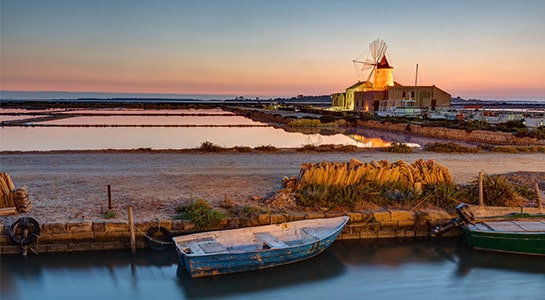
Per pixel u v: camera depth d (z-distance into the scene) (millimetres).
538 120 41781
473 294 9445
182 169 18250
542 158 22750
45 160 20125
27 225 10414
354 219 12062
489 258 11133
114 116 66375
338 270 10453
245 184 15398
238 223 11469
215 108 111438
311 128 49094
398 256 11258
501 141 32344
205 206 11852
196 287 9500
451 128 39938
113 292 9359
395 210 12453
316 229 11133
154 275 10062
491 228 11234
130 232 10664
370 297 9320
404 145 25500
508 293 9516
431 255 11328
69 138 35219
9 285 9469
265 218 11609
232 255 9469
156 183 15398
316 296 9320
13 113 67625
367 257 11180
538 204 12141
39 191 13914
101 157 21297
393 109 60969
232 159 21297
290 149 25219
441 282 9961
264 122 58250
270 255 9789
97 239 10812
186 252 9648
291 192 13203
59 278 9828
